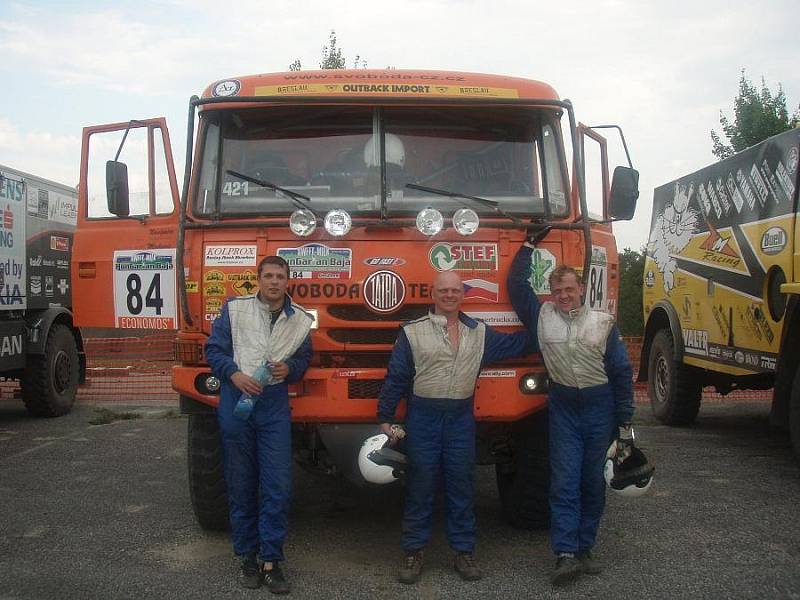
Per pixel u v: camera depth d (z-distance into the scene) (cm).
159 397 1269
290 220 514
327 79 560
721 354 895
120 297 589
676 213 1031
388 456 484
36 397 1077
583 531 500
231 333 485
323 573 503
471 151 571
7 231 1004
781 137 780
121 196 578
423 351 484
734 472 760
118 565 512
